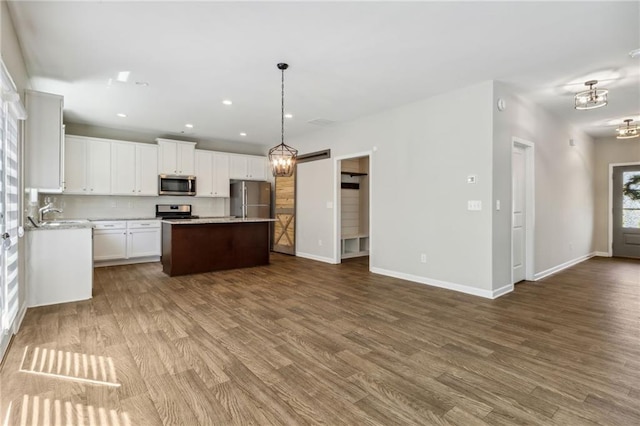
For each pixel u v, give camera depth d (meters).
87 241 3.84
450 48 3.14
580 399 1.91
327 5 2.46
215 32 2.85
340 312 3.42
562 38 2.94
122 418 1.73
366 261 6.55
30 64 3.47
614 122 5.87
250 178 7.86
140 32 2.85
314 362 2.35
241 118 5.66
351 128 5.83
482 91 4.02
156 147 6.51
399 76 3.82
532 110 4.78
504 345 2.63
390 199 5.14
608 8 2.48
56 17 2.62
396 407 1.83
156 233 6.32
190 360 2.37
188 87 4.16
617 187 6.98
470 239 4.14
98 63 3.47
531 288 4.42
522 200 4.81
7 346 2.53
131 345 2.61
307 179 6.94
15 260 2.85
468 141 4.16
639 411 1.79
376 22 2.69
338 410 1.81
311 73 3.73
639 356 2.44
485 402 1.88
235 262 5.70
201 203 7.38
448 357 2.43
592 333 2.87
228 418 1.73
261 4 2.45
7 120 2.52
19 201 3.00
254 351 2.52
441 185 4.45
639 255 6.77
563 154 5.73
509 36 2.91
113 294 4.05
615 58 3.34
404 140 4.93
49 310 3.44
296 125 6.16
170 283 4.62
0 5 2.29
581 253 6.54
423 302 3.77
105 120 5.74
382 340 2.73
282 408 1.82
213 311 3.44
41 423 1.68
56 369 2.23
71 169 5.62
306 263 6.29
